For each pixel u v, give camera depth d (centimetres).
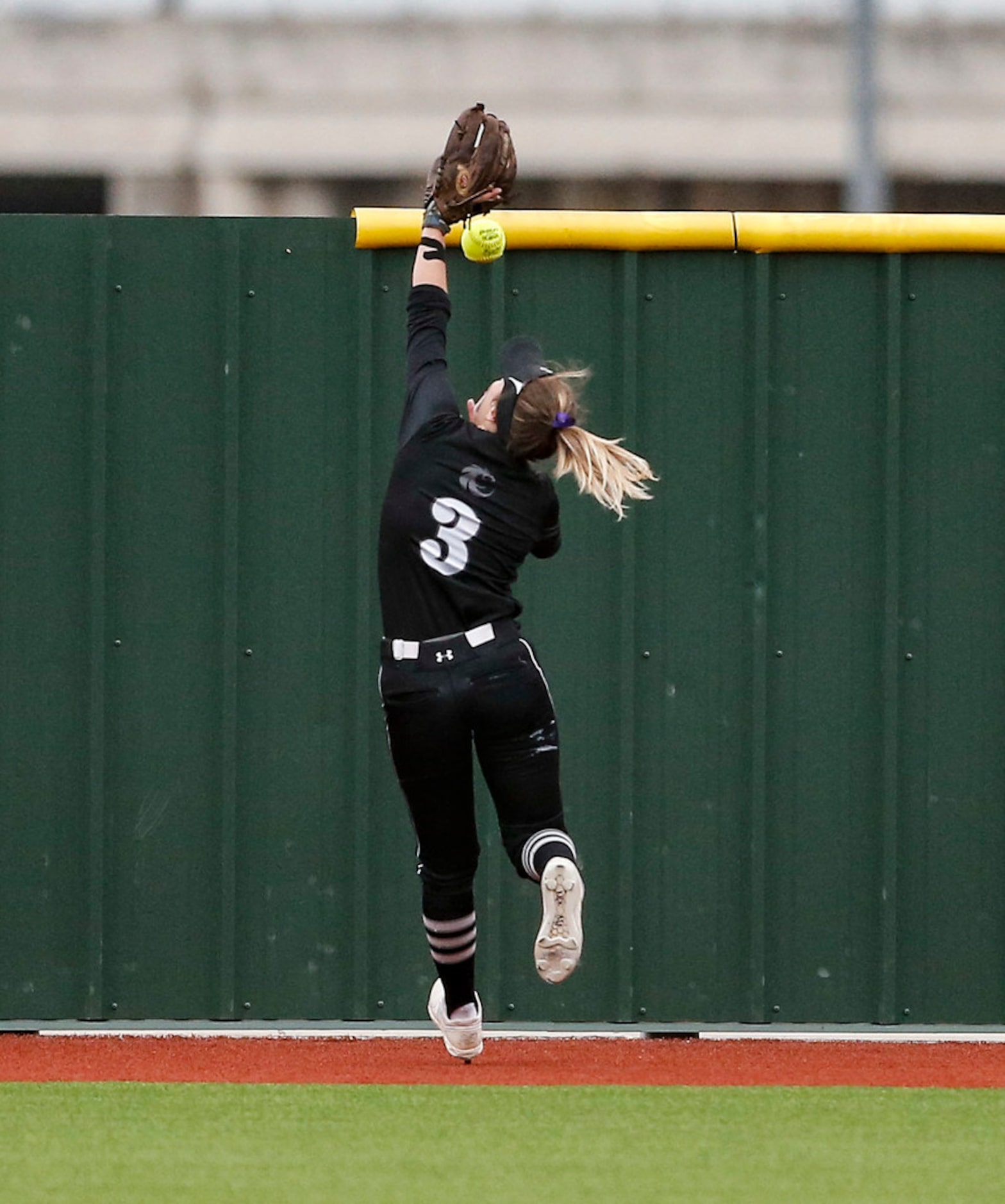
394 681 2322
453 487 2314
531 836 2323
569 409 2294
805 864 2903
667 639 2895
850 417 2897
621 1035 2986
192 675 2886
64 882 2886
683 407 2892
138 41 9231
